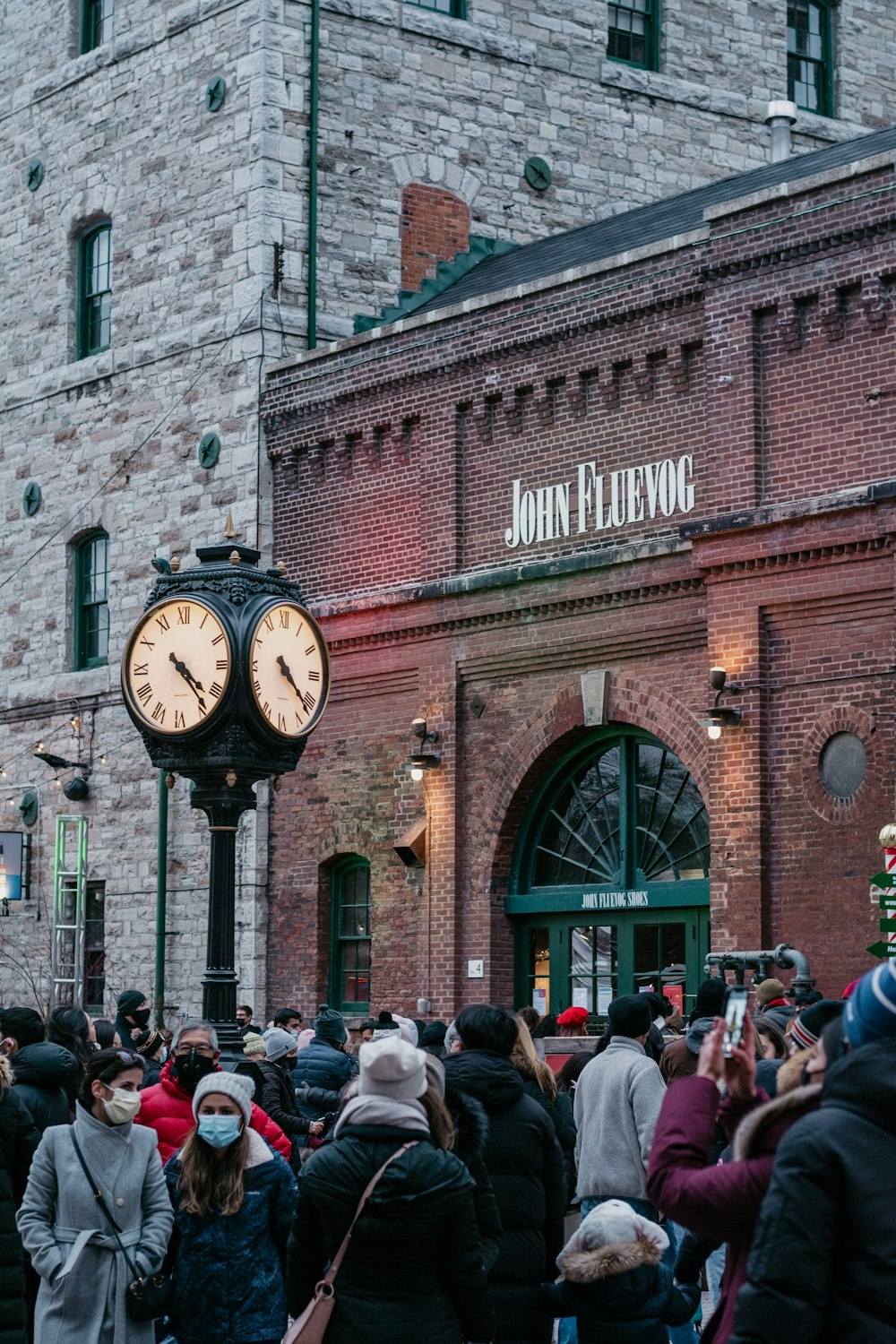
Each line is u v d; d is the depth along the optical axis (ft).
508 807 78.23
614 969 75.20
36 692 101.55
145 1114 35.19
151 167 97.91
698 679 71.05
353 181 94.38
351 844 84.84
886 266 65.21
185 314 95.09
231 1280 28.22
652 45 105.81
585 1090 35.35
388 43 96.02
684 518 72.08
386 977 82.58
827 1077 15.47
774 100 97.81
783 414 68.49
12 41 107.76
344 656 85.76
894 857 56.03
